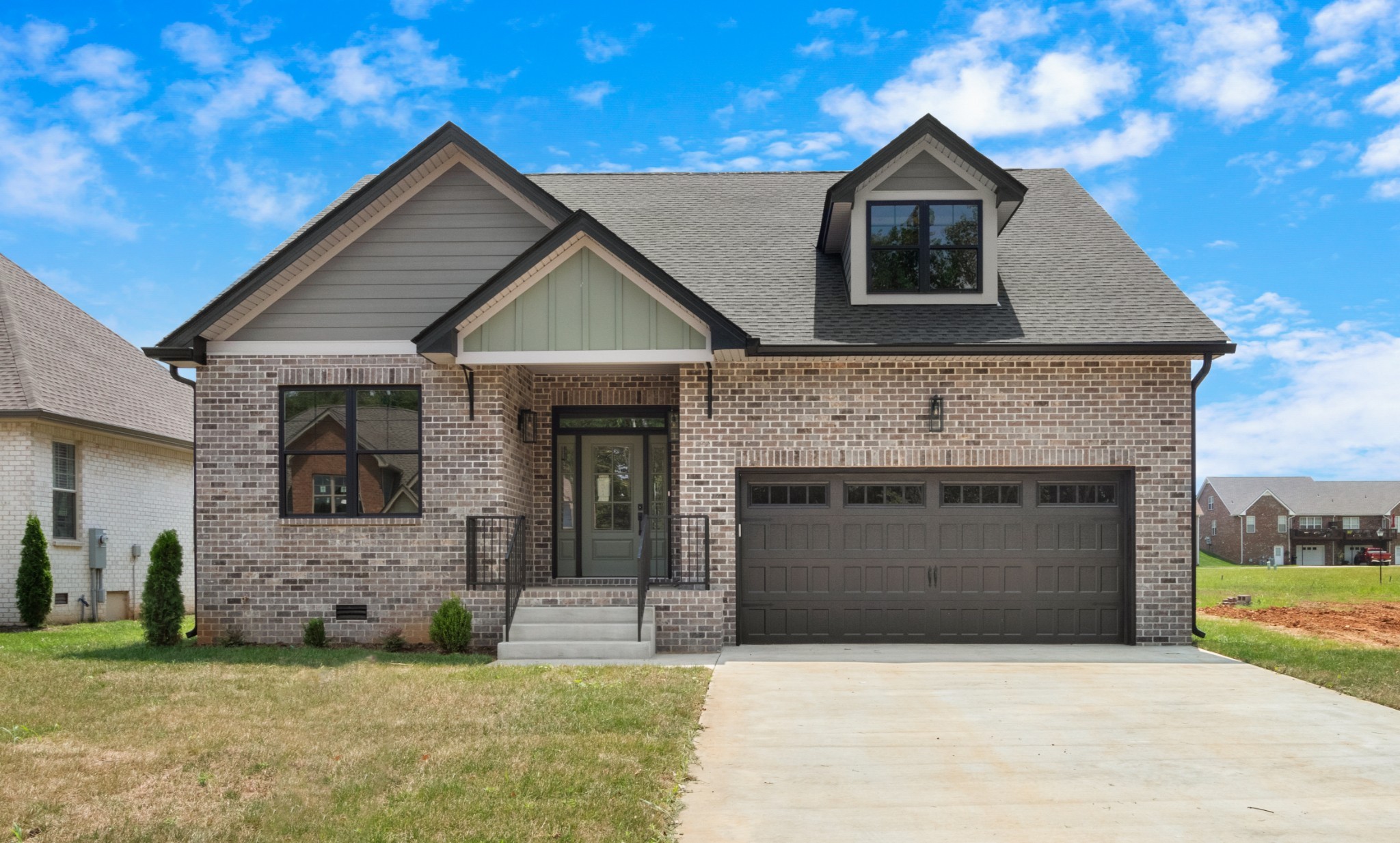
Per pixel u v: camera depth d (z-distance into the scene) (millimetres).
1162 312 13422
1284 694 9711
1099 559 13211
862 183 13742
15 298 19484
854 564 13305
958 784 6781
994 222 13758
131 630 15836
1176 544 12969
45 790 6219
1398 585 29938
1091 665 11398
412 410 13336
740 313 13492
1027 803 6371
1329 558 89938
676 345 12391
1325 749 7652
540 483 14625
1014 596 13219
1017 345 12672
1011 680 10438
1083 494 13273
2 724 8008
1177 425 12984
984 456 13000
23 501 16688
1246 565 89312
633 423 14797
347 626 13047
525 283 12453
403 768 6742
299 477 13336
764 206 17000
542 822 5680
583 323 12430
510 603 12406
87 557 18234
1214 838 5738
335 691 9367
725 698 9516
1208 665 11383
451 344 12320
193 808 5910
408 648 12930
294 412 13406
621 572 14711
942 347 12680
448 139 13016
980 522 13273
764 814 6121
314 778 6500
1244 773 7027
